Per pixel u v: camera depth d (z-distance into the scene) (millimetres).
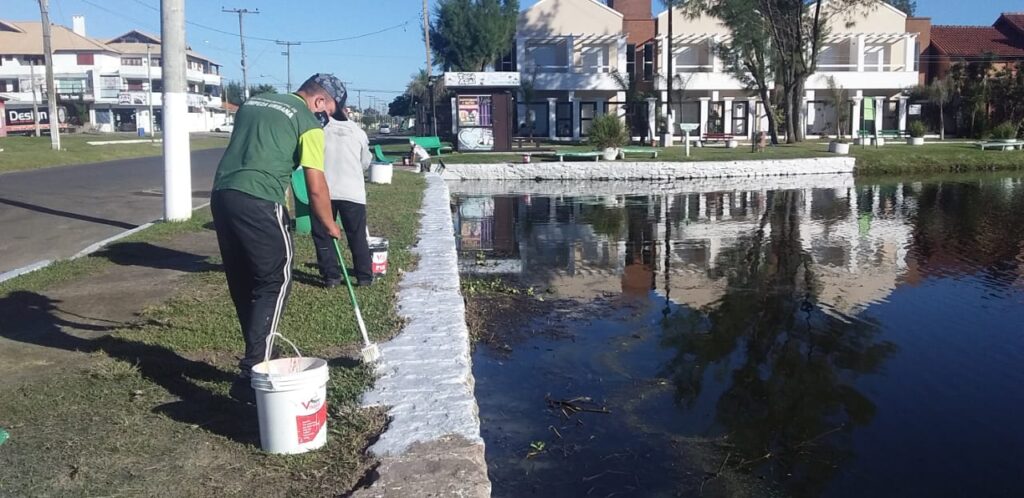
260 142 4074
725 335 7125
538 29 42750
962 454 4699
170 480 3305
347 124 6727
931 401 5543
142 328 5445
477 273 9984
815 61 36094
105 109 77250
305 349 5051
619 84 41438
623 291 8969
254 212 4023
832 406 5418
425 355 4902
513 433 4848
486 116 30562
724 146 35156
